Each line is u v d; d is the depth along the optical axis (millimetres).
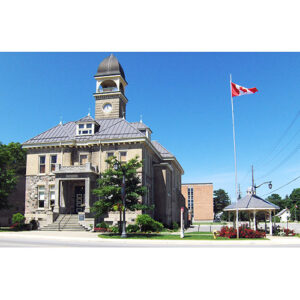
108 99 51625
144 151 40906
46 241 24844
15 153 54812
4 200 40438
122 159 40031
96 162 40688
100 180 31047
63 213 39156
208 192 98312
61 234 31062
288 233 35188
